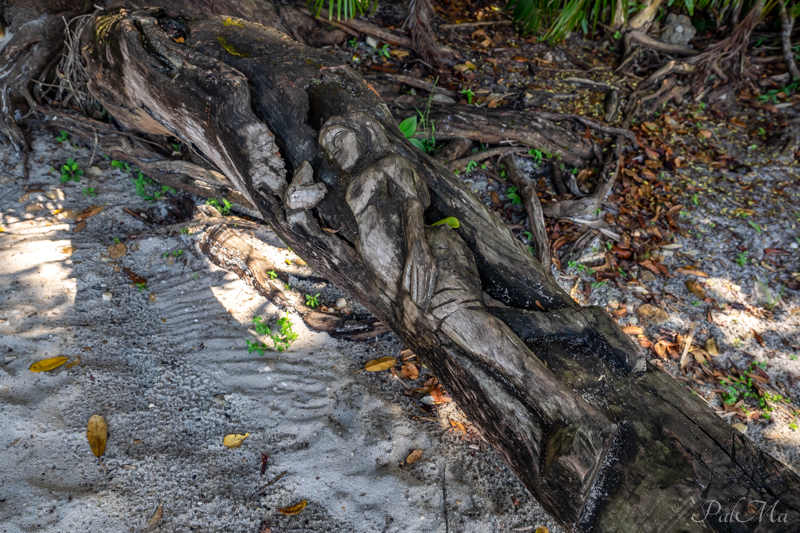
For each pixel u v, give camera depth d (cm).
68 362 246
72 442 215
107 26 281
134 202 350
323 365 279
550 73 493
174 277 309
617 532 159
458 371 197
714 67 504
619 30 541
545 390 180
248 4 393
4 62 340
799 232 382
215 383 257
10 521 183
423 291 196
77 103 367
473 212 238
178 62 251
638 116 480
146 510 200
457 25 517
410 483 229
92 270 296
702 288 347
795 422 279
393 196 214
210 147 258
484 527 220
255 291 307
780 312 335
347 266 226
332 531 207
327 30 438
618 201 402
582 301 337
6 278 276
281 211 228
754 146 459
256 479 220
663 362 306
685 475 167
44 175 346
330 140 218
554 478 167
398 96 418
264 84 246
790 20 536
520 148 408
